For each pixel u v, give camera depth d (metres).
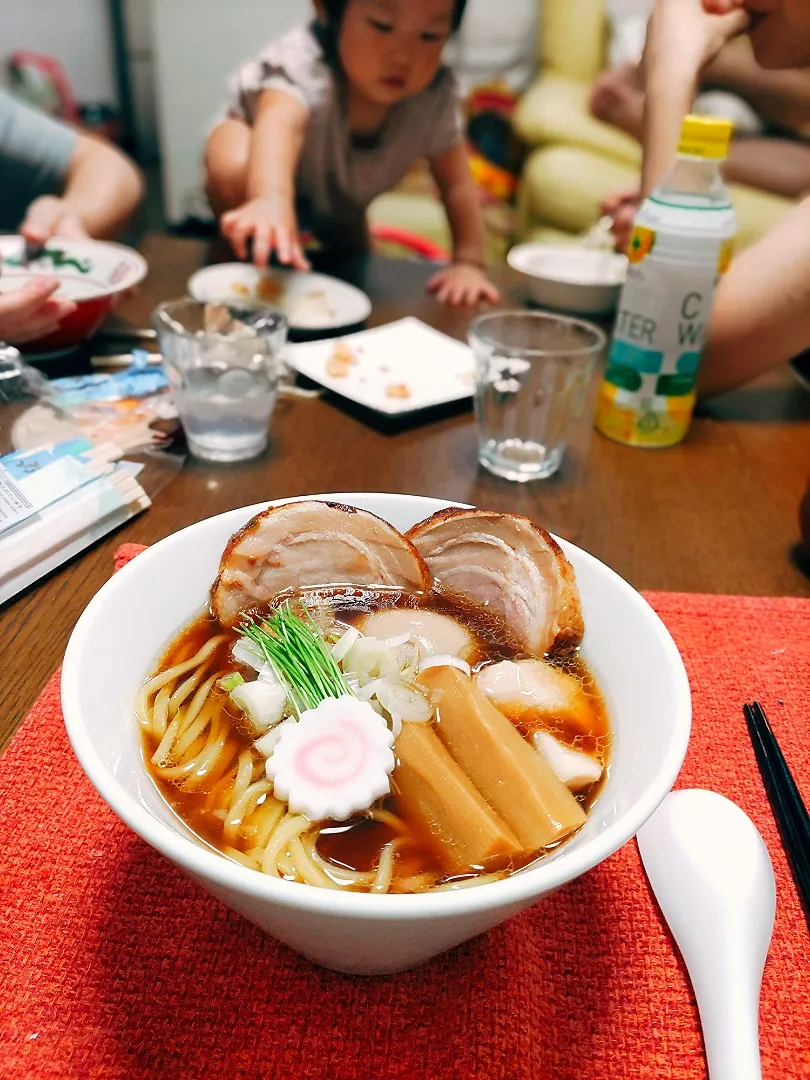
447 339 0.66
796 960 0.24
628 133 1.53
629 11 1.76
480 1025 0.22
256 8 1.67
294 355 0.61
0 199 0.91
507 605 0.29
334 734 0.23
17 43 1.80
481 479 0.49
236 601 0.28
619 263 0.82
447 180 1.06
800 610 0.39
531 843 0.21
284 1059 0.21
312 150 0.97
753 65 1.44
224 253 0.84
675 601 0.39
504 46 1.79
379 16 0.89
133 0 1.79
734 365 0.56
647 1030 0.23
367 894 0.17
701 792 0.28
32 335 0.55
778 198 1.44
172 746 0.24
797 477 0.52
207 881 0.17
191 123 1.79
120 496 0.42
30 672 0.32
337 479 0.48
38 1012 0.22
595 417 0.57
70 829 0.26
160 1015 0.22
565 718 0.25
